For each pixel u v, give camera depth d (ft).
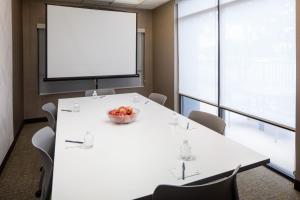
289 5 7.94
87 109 9.30
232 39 10.73
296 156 7.65
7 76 10.29
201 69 13.44
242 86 10.30
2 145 9.18
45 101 16.42
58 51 15.35
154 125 7.06
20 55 14.43
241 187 7.91
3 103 9.52
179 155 4.81
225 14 11.09
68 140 5.74
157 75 18.75
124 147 5.30
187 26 14.51
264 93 9.16
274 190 7.72
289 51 8.02
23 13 15.12
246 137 11.77
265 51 8.99
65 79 15.74
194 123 7.22
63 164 4.43
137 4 16.92
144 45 19.01
